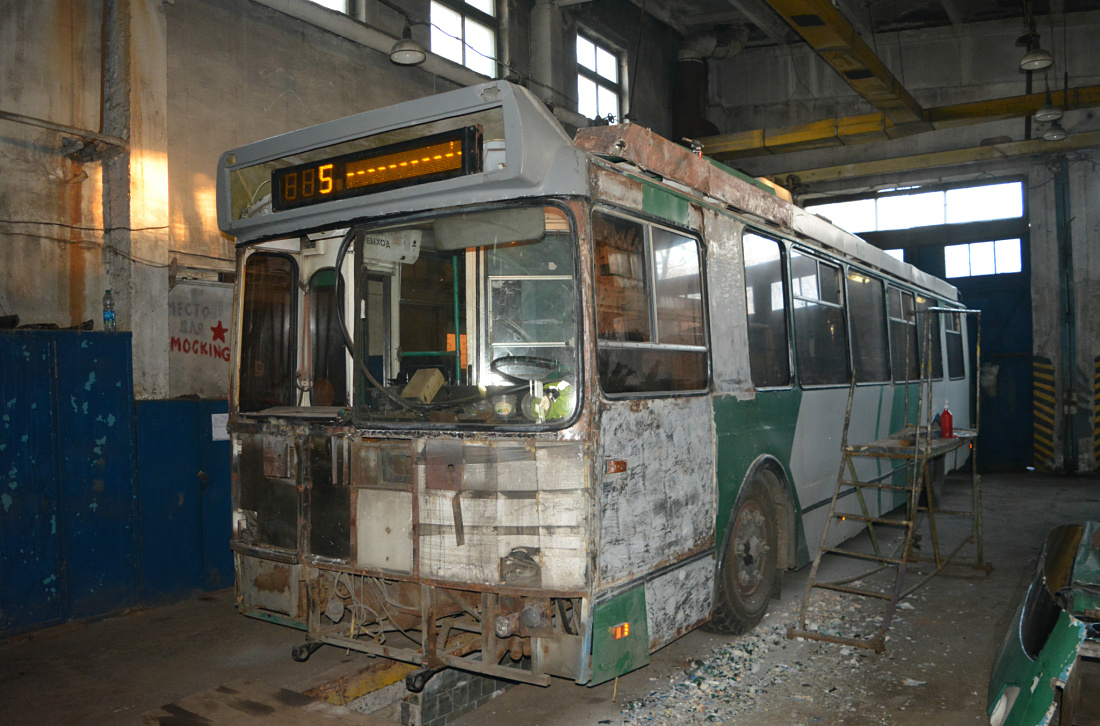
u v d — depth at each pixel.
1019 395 15.73
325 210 4.41
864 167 15.94
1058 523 10.03
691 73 15.68
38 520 5.72
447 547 3.91
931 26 15.20
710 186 5.20
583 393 3.76
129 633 5.76
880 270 8.77
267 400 5.01
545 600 3.79
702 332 4.99
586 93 13.12
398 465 4.08
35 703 4.54
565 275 4.09
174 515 6.55
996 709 3.54
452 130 4.02
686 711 4.42
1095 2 14.12
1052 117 12.24
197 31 7.07
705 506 4.79
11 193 5.97
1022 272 15.75
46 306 6.16
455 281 4.51
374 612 4.32
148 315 6.52
